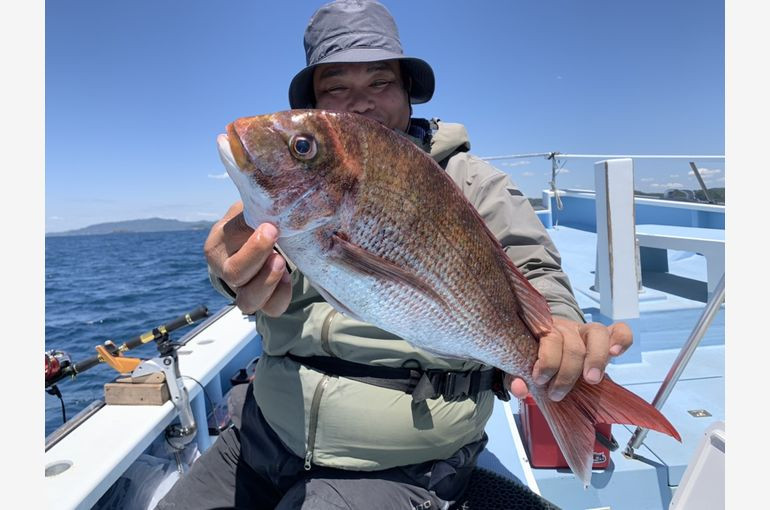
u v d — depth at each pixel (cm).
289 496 63
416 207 52
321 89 79
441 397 64
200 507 74
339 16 74
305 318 68
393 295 52
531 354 58
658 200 261
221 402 118
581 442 58
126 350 94
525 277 61
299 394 66
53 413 210
